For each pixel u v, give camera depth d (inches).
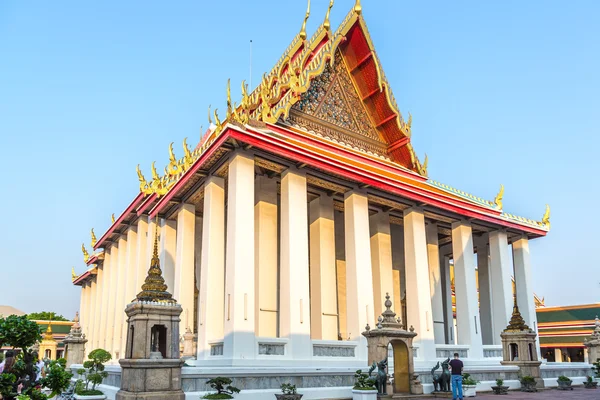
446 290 1246.3
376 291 945.5
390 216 1023.6
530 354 834.8
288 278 727.1
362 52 998.4
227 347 656.4
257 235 815.7
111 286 1229.7
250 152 726.5
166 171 950.4
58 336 1873.8
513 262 1131.9
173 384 464.4
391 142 1051.3
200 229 1016.9
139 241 1035.9
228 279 683.4
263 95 837.8
